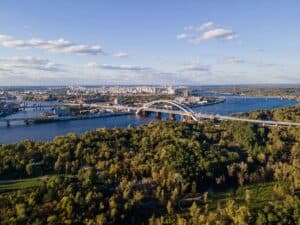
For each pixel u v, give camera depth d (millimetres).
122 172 163750
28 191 138375
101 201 131375
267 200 149000
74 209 123750
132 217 129000
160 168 167625
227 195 156375
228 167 176875
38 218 118312
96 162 175875
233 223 124500
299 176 164000
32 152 183125
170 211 134500
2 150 186625
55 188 136875
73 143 196250
